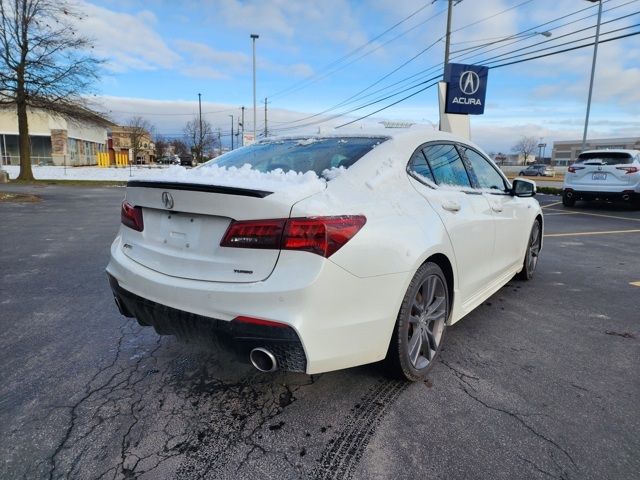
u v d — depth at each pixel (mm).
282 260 2121
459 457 2105
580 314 4027
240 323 2139
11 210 11719
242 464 2061
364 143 2973
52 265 5672
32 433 2252
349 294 2229
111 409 2473
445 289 2990
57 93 22438
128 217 2797
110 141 63656
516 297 4508
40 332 3506
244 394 2646
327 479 1972
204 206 2277
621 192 12133
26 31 21297
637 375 2896
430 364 2877
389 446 2186
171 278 2408
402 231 2523
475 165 3826
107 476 1972
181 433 2277
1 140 41125
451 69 11906
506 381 2807
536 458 2098
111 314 3916
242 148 3727
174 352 3180
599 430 2309
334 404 2543
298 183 2291
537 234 5207
